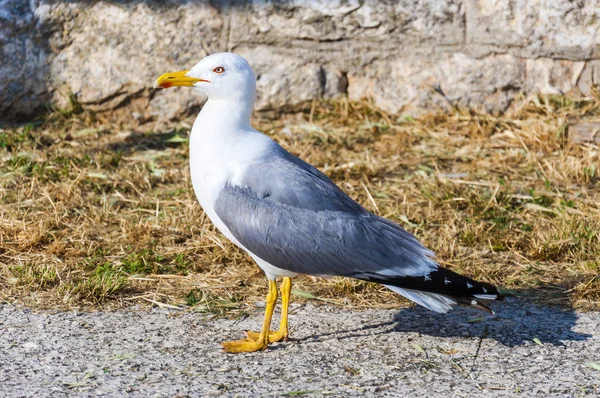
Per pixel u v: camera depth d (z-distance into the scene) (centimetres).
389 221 651
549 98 1133
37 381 572
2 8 1118
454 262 802
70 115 1141
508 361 617
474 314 705
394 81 1147
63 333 652
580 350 636
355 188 966
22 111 1141
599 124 1072
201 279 762
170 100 1145
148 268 774
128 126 1141
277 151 659
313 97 1150
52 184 944
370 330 673
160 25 1127
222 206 640
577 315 702
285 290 659
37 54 1130
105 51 1133
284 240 623
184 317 691
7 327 657
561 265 803
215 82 659
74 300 707
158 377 584
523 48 1129
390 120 1144
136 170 998
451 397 560
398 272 619
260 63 1141
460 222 888
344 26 1133
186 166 1029
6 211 875
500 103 1141
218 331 668
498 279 775
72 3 1125
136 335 653
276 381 581
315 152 1050
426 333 668
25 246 803
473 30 1127
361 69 1148
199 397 554
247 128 672
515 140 1078
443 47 1134
